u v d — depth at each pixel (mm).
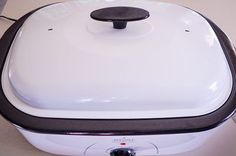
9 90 307
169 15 388
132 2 425
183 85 291
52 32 346
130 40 330
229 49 359
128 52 314
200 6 706
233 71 329
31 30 356
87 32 343
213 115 282
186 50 320
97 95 285
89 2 426
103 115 281
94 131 269
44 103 287
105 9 346
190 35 344
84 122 275
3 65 336
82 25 358
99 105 286
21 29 375
